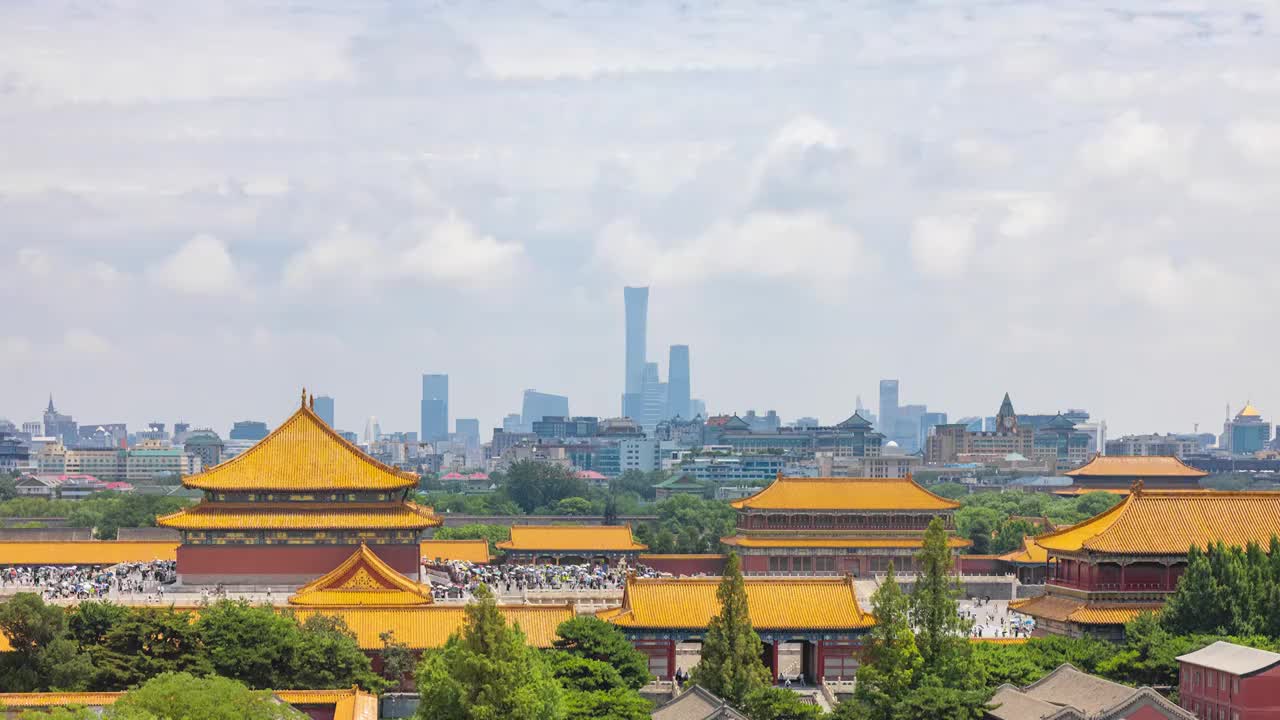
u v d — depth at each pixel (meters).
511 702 158.88
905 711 179.50
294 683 184.75
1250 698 180.12
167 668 180.75
